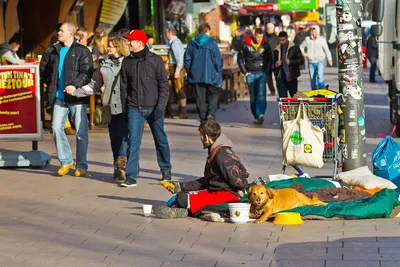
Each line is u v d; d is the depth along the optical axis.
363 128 20.92
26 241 16.70
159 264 14.75
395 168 20.11
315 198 17.95
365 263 14.32
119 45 23.05
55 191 22.02
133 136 22.28
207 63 33.84
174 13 59.69
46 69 24.42
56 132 24.16
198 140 31.47
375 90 53.97
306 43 44.22
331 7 81.75
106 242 16.47
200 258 15.05
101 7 45.09
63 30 23.78
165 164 23.03
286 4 95.81
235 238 16.39
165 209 18.33
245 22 105.19
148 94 22.11
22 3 41.50
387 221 17.47
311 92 20.95
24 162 25.62
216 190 18.38
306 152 20.38
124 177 23.34
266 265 14.45
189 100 45.47
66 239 16.80
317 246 15.55
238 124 36.31
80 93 23.42
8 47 33.94
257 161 26.20
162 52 42.69
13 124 26.02
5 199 21.02
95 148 29.66
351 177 19.67
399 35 31.23
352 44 20.72
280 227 17.12
